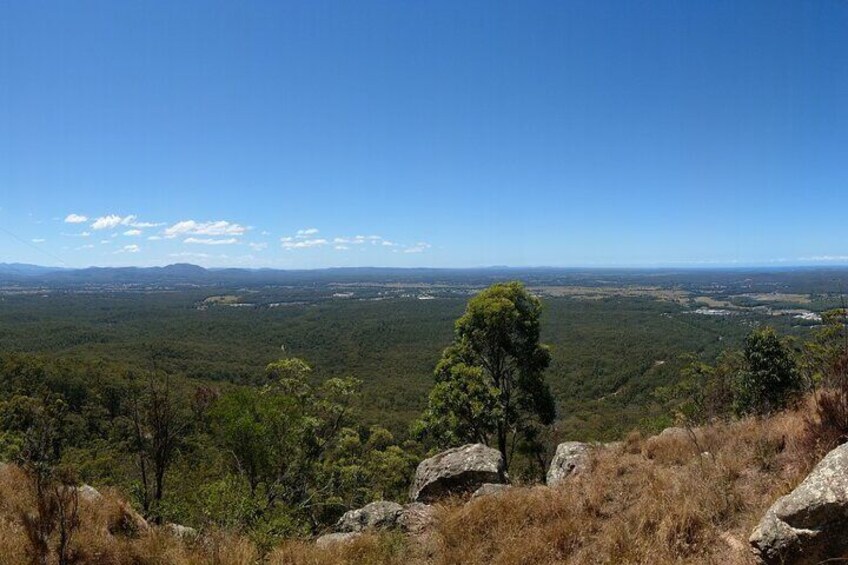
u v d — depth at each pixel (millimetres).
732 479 6090
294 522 8898
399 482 21828
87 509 6426
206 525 7488
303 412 16438
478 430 17188
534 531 5859
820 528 3977
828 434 5652
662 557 4746
